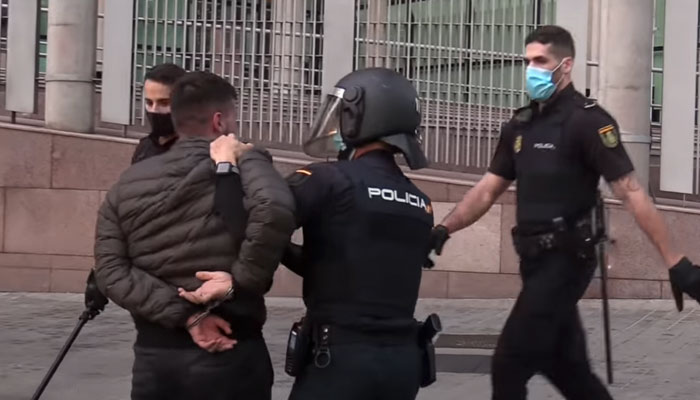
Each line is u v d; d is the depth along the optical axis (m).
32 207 9.59
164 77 4.16
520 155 4.50
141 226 3.11
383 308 3.09
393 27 9.83
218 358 3.12
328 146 3.35
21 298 9.38
